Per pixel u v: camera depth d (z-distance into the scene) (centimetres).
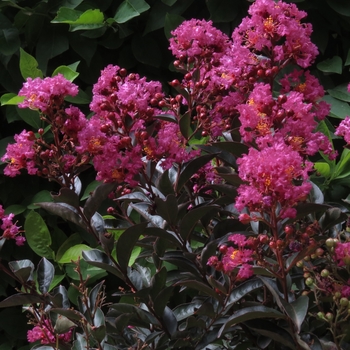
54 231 322
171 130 192
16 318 327
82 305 197
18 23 326
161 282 186
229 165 205
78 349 190
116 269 185
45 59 321
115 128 183
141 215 216
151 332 199
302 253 156
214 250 185
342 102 306
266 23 193
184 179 193
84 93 317
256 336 190
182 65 214
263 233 191
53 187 332
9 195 331
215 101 209
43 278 201
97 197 179
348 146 195
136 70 339
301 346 163
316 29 319
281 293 168
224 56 205
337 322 171
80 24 309
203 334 184
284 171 148
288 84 207
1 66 327
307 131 174
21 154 181
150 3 329
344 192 304
